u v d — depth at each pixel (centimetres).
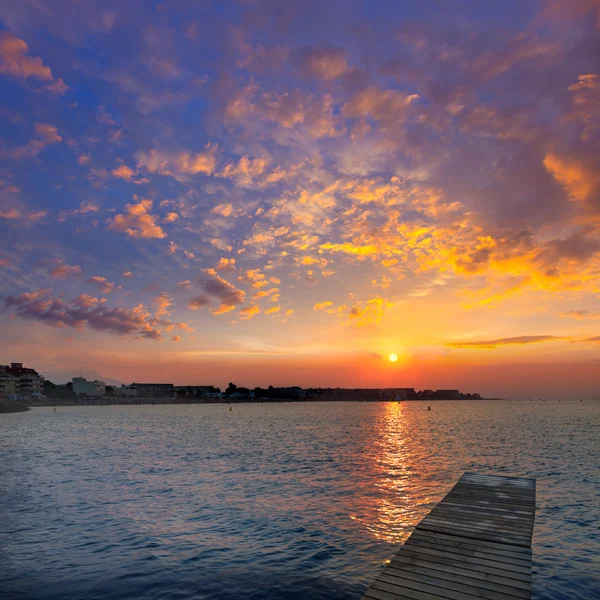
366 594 1248
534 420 15400
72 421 15725
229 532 2358
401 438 8506
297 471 4459
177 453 6069
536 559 1989
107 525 2477
